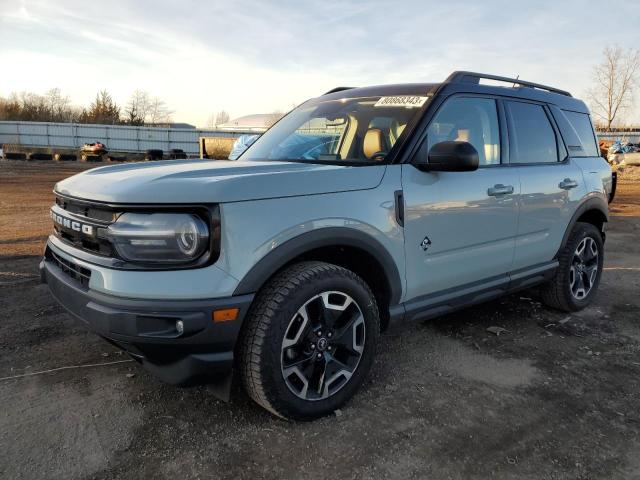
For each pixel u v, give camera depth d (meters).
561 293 4.32
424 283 3.12
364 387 3.02
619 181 20.47
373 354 2.87
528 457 2.39
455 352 3.56
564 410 2.82
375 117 3.34
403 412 2.75
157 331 2.22
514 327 4.08
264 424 2.60
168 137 48.28
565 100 4.52
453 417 2.71
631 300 4.85
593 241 4.56
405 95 3.43
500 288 3.71
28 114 63.91
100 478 2.18
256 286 2.36
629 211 11.56
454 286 3.37
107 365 3.20
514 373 3.26
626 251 7.12
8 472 2.19
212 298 2.26
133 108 67.69
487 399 2.92
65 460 2.28
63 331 3.71
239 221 2.31
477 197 3.31
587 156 4.59
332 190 2.62
